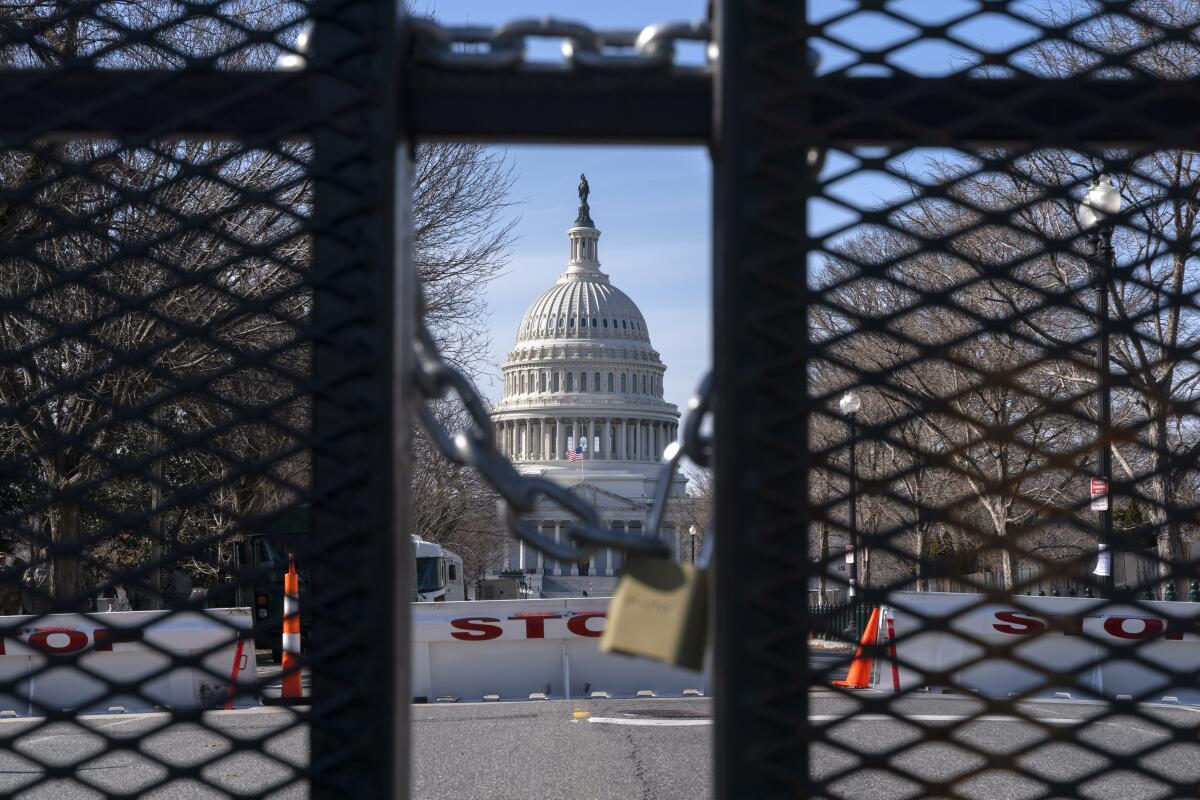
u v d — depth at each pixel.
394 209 1.45
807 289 1.44
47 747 8.88
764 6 1.43
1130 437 1.56
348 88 1.46
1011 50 1.53
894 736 8.78
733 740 1.39
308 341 1.47
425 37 1.51
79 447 1.60
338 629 1.45
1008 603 1.50
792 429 1.42
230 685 1.51
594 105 1.52
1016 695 1.50
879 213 1.49
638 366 127.06
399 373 1.46
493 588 70.56
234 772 7.67
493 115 1.52
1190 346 1.58
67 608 1.55
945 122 1.52
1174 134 1.51
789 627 1.40
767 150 1.42
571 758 8.78
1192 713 10.55
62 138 1.55
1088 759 7.76
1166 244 1.57
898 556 1.52
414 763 8.58
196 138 1.53
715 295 1.47
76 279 1.60
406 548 1.50
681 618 1.48
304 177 1.50
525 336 129.12
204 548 1.56
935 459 1.53
